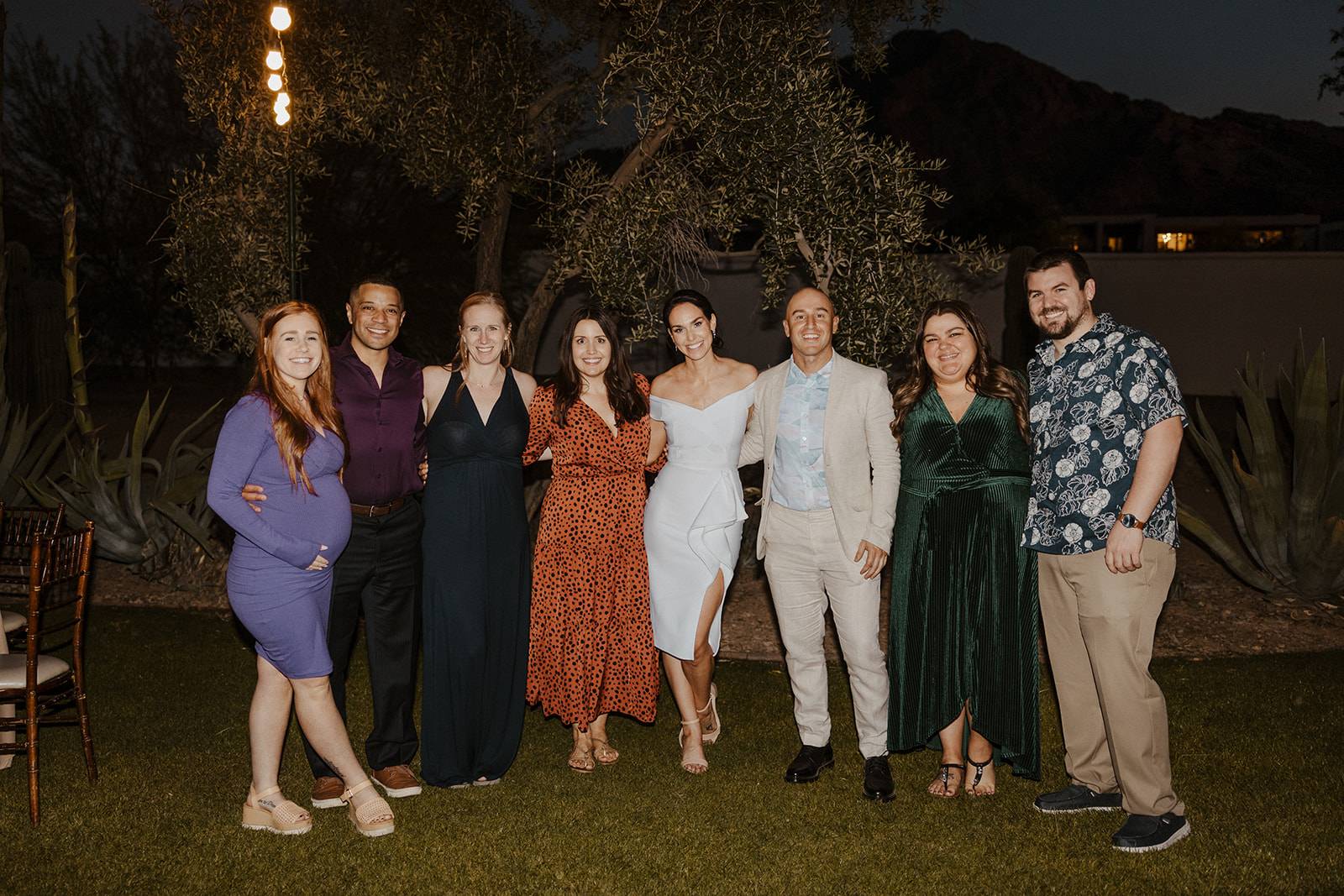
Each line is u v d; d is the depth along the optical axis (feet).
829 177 15.05
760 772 12.10
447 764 11.51
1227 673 15.07
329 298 49.19
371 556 11.14
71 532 11.29
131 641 17.07
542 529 12.14
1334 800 10.94
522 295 55.26
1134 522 9.55
